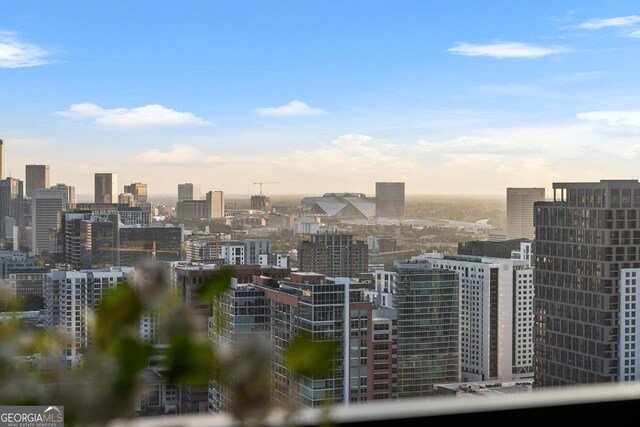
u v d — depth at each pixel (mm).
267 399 333
